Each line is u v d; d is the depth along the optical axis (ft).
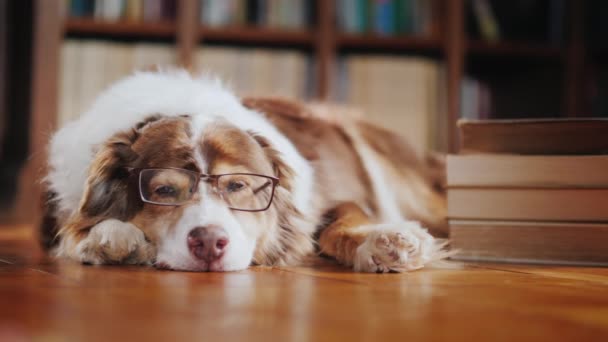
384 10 9.08
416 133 9.20
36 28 8.29
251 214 3.70
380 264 3.47
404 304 2.33
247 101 4.75
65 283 2.83
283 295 2.53
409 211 5.45
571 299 2.50
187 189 3.58
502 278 3.20
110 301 2.33
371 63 9.05
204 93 4.26
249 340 1.68
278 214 3.96
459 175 4.06
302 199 4.13
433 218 5.56
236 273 3.37
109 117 4.03
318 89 8.82
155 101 4.05
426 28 9.14
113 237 3.62
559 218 3.88
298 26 8.95
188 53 8.56
